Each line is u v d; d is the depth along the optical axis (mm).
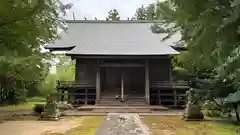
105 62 22531
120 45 23391
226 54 5055
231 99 9672
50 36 6363
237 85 9648
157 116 14773
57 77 33938
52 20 5902
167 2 6488
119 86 23703
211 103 14148
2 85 17344
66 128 10102
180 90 21625
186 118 12562
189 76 19391
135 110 17922
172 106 21031
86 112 17016
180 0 5355
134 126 10188
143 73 23828
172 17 6434
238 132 9031
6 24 4594
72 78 34344
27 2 4465
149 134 8305
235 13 4191
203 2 5066
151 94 21766
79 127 10266
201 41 5238
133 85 23688
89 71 23312
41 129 9898
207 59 6156
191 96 13156
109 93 22312
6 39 4770
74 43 23578
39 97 26297
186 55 10922
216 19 4707
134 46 23125
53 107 13297
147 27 27344
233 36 4648
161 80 23125
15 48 4984
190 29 5949
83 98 22188
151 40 24609
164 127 10117
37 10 4676
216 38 4949
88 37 25250
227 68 5359
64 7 5805
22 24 4734
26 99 24141
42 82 23203
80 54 20953
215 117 14148
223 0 4719
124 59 22156
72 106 20281
